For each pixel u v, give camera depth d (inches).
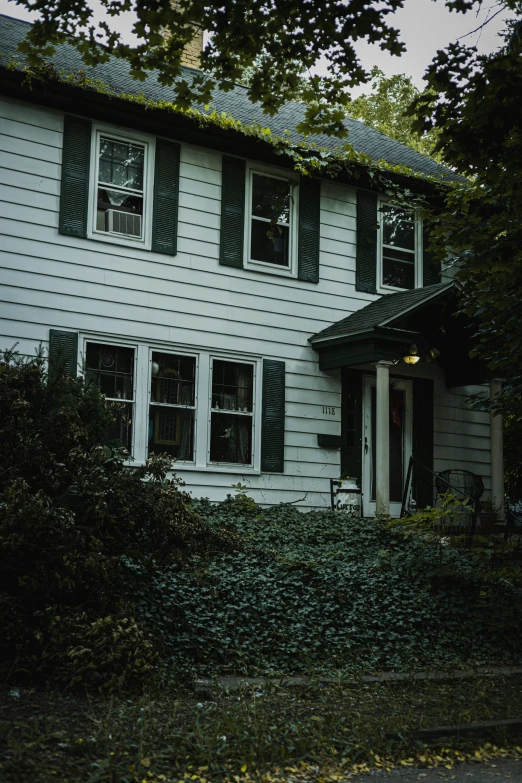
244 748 221.3
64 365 343.6
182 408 566.9
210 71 342.6
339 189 649.0
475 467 695.7
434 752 240.1
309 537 501.4
